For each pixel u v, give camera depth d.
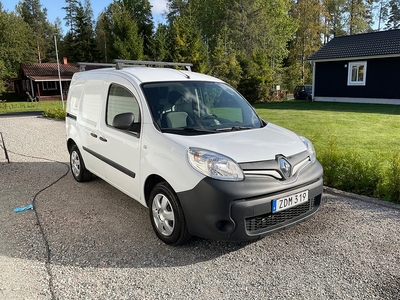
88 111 4.78
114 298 2.50
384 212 4.03
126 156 3.77
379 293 2.53
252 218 2.91
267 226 3.03
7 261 3.05
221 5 36.44
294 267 2.89
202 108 3.89
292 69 36.72
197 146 3.04
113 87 4.19
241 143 3.19
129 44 23.64
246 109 4.23
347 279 2.71
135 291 2.59
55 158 7.39
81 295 2.54
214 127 3.63
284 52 35.84
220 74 23.27
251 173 2.92
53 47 61.12
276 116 14.38
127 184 3.87
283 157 3.12
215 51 24.91
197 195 2.87
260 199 2.88
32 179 5.71
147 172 3.40
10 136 10.93
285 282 2.68
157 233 3.40
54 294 2.55
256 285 2.65
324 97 22.81
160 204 3.36
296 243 3.31
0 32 41.06
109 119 4.20
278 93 26.47
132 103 3.78
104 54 51.22
